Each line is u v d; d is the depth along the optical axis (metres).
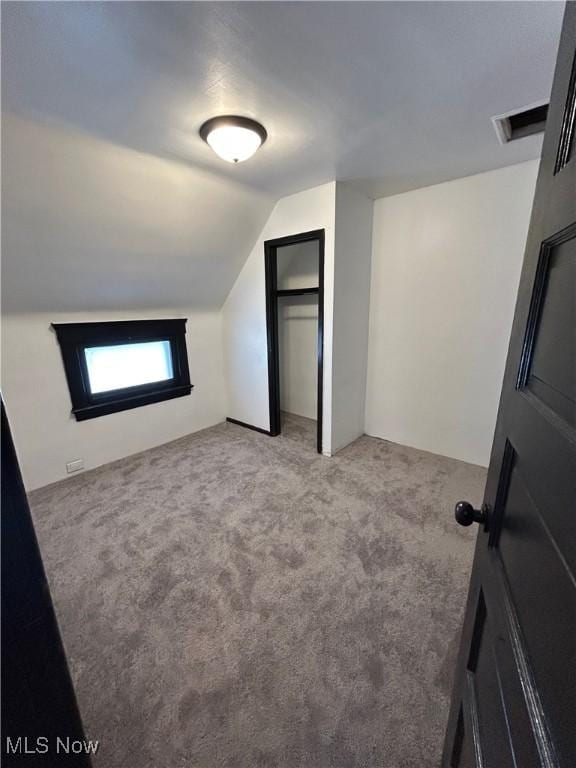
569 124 0.48
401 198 2.78
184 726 1.11
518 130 1.83
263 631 1.42
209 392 3.74
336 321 2.74
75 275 2.41
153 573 1.74
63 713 0.55
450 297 2.72
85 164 1.84
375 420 3.38
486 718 0.62
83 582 1.68
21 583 0.48
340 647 1.35
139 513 2.24
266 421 3.55
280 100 1.45
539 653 0.44
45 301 2.43
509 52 1.18
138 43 1.11
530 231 0.65
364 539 1.96
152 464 2.93
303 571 1.73
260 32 1.07
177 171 2.13
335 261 2.59
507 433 0.67
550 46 1.16
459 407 2.84
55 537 2.01
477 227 2.49
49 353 2.55
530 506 0.53
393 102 1.48
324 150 1.93
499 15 1.02
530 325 0.61
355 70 1.27
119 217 2.22
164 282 2.94
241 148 1.68
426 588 1.62
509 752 0.49
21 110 1.46
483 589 0.72
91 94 1.37
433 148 1.95
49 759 0.54
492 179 2.36
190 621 1.47
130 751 1.05
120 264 2.54
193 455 3.10
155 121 1.59
